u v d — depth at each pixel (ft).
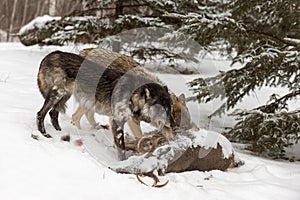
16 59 63.05
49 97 27.17
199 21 38.29
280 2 38.42
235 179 26.76
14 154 22.84
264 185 25.39
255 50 37.17
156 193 21.95
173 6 58.39
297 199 24.09
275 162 32.48
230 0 43.37
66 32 65.21
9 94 36.60
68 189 20.98
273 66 35.91
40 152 23.58
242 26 38.22
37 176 21.49
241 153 34.14
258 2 39.88
